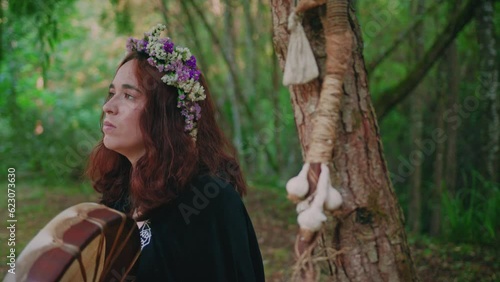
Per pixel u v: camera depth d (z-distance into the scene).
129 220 1.41
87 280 1.34
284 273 3.78
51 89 8.27
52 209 5.62
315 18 1.37
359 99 1.47
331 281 1.53
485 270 3.84
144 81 1.50
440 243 4.66
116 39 8.31
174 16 5.99
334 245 1.51
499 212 4.72
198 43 6.15
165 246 1.47
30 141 7.30
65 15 5.25
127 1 4.75
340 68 1.24
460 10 4.01
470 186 5.45
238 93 7.37
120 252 1.42
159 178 1.47
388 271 1.52
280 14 1.44
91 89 8.69
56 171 7.19
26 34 4.61
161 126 1.50
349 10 1.44
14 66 6.31
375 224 1.50
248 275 1.46
